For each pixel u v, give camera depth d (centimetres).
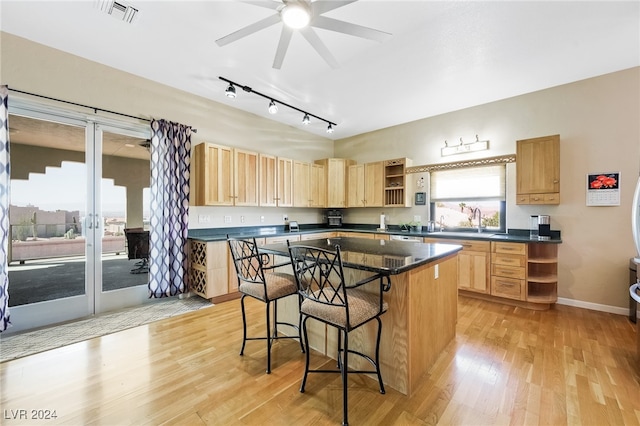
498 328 271
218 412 158
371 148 554
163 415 156
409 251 216
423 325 193
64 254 292
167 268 346
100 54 287
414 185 483
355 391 177
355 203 547
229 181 394
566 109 342
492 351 226
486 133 405
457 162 430
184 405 164
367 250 221
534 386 180
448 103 406
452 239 382
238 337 254
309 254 204
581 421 150
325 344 224
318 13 179
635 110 303
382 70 311
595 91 324
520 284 327
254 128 461
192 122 383
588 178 328
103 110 309
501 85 347
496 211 401
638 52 275
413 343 178
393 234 452
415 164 485
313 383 186
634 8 212
